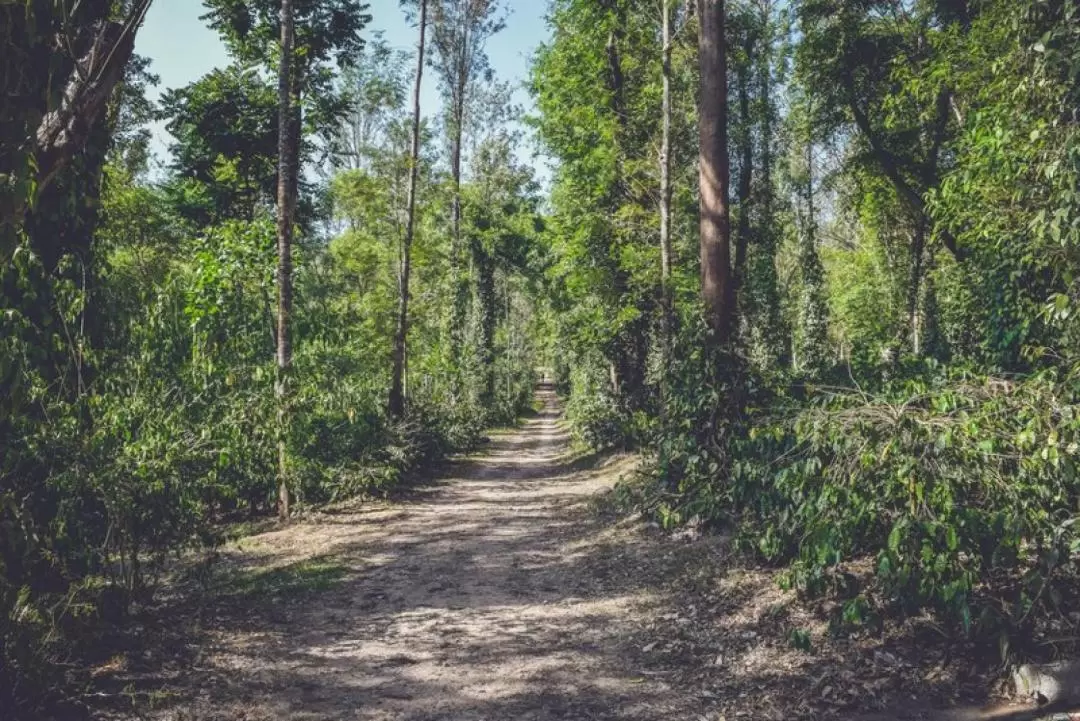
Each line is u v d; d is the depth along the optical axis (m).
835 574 5.79
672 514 9.52
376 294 26.66
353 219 29.58
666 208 15.28
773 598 6.52
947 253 24.77
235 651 6.15
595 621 6.98
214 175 23.23
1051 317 6.28
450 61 29.17
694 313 10.64
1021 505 4.93
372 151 26.89
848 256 41.19
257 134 22.48
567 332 24.91
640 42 19.34
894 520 5.34
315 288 21.53
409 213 20.92
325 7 21.34
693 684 5.27
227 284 14.46
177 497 7.03
